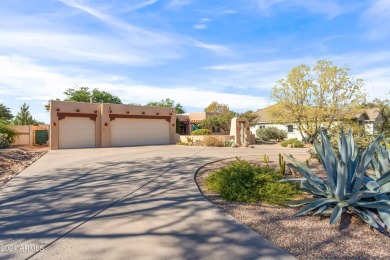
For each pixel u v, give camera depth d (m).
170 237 3.91
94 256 3.32
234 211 5.21
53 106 20.05
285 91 24.52
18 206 5.45
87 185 7.39
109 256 3.33
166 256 3.34
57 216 4.84
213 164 11.44
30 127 24.45
